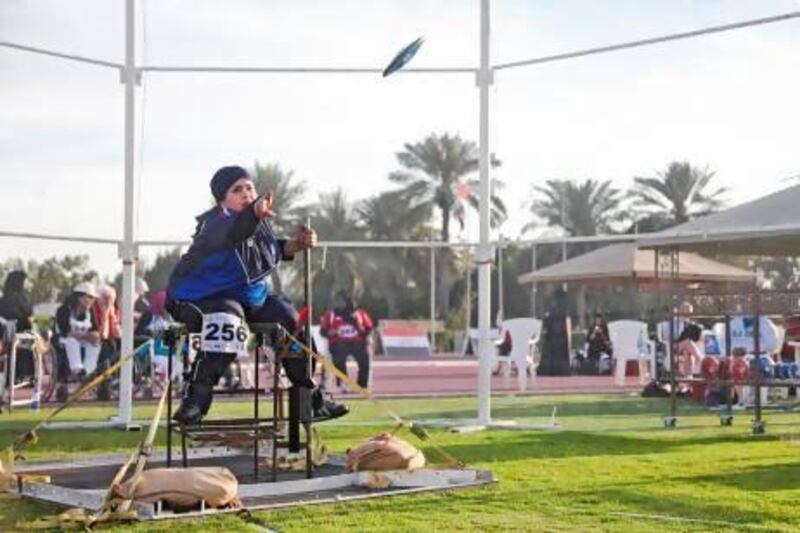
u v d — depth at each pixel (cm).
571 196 7825
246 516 667
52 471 907
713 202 7656
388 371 3069
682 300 1383
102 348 1950
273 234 845
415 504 723
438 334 5691
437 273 7800
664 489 795
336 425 1384
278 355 805
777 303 1293
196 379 789
